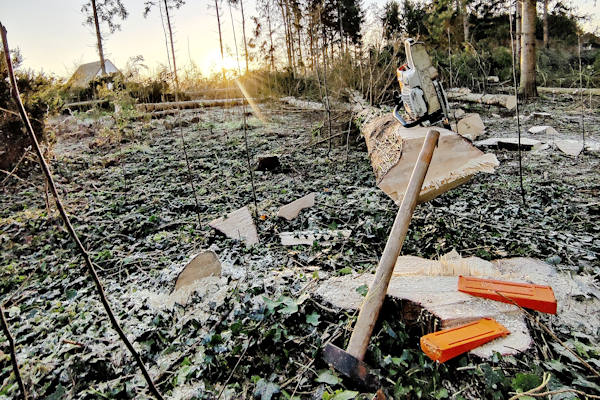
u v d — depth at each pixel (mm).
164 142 7301
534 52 9641
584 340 1675
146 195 4375
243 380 1683
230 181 4766
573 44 16688
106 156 6316
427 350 1586
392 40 7969
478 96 9242
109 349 1935
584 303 1878
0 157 4984
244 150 6324
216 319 2096
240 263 2707
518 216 3213
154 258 2949
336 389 1583
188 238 3236
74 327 2109
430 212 3373
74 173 5430
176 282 2350
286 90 12492
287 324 1951
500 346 1590
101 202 4270
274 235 3154
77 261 2994
